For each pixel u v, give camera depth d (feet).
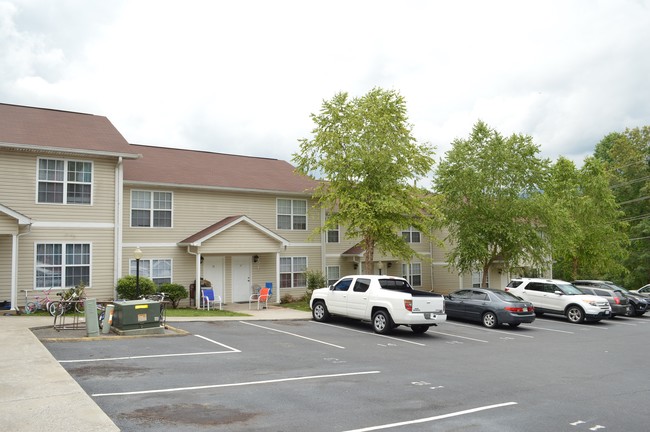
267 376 31.89
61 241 63.57
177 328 51.13
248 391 27.96
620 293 82.12
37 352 34.37
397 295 52.47
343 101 76.64
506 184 89.97
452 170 92.48
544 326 68.28
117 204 67.56
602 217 125.80
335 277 96.68
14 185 60.95
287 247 89.66
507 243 90.27
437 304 53.47
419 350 45.06
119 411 23.53
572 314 73.41
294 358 38.52
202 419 22.74
